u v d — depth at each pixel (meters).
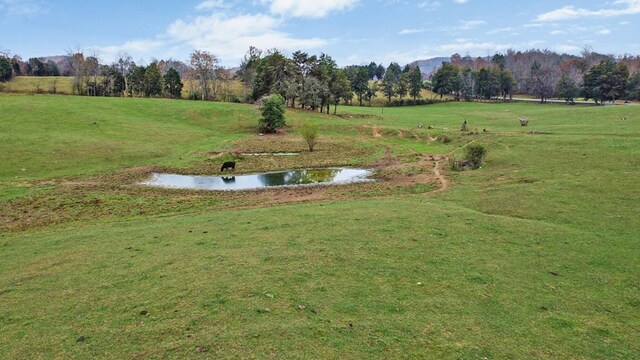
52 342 9.44
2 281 13.51
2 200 27.03
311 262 13.52
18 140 43.91
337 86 89.12
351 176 36.31
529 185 25.59
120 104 72.38
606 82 102.06
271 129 62.38
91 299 11.56
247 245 15.62
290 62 89.50
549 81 125.31
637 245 15.38
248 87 107.38
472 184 28.58
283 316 10.11
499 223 17.97
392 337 9.31
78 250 16.47
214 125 66.38
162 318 10.22
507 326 10.01
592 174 26.27
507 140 41.81
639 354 9.07
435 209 20.67
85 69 103.50
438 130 57.53
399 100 131.12
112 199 27.88
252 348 8.79
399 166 39.28
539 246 15.31
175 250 15.51
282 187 32.44
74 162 38.78
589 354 9.03
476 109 97.62
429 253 14.43
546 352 9.03
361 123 68.44
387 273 12.72
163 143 49.78
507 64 198.62
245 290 11.48
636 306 11.15
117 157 41.59
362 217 19.17
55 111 60.38
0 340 9.66
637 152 29.66
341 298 11.10
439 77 133.00
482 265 13.50
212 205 26.58
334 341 9.08
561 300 11.39
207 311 10.43
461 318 10.27
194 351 8.75
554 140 38.28
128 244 16.81
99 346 9.17
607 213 19.20
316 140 53.97
